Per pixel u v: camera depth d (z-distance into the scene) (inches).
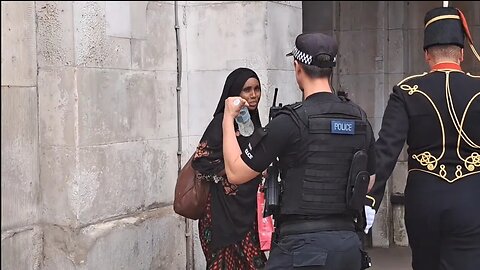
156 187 178.2
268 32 187.3
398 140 122.6
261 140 108.4
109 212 160.4
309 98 111.9
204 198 147.6
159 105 179.6
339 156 109.3
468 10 230.1
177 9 187.2
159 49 179.9
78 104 149.8
